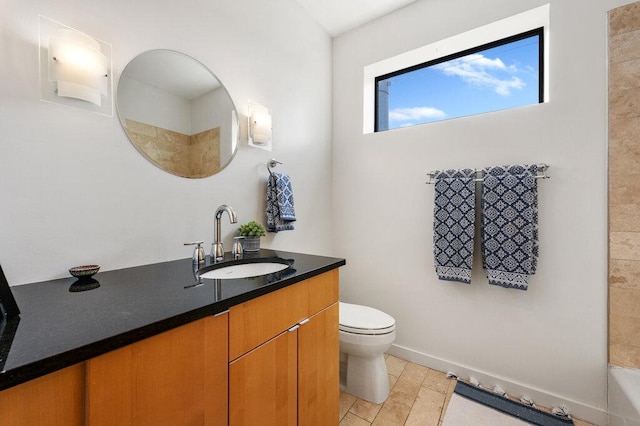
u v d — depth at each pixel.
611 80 1.36
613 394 1.31
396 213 2.03
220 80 1.44
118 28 1.07
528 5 1.57
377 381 1.54
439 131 1.85
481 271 1.69
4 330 0.55
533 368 1.55
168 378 0.63
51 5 0.91
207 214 1.39
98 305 0.69
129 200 1.11
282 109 1.83
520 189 1.50
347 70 2.27
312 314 1.09
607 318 1.37
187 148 1.30
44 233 0.90
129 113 1.11
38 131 0.89
